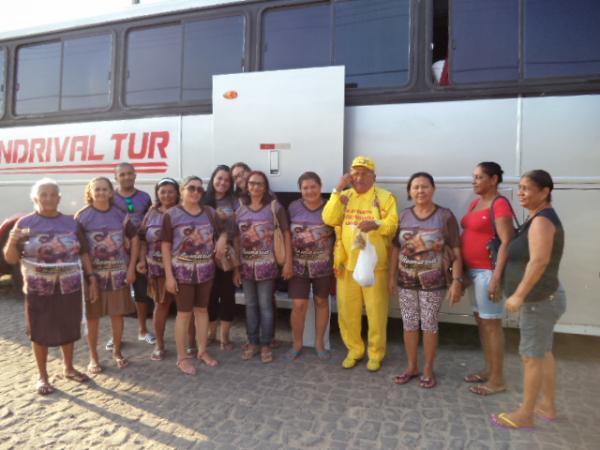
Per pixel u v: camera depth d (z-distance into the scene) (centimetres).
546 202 283
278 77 452
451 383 368
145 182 512
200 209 393
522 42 396
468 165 405
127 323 539
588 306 384
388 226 358
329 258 406
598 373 384
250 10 475
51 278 346
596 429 297
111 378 383
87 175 541
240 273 424
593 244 379
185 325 392
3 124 589
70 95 556
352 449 279
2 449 281
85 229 378
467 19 408
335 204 373
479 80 404
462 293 347
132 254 405
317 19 454
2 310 591
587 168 378
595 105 377
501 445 281
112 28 535
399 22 428
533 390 293
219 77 471
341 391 355
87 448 282
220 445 284
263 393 354
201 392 356
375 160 430
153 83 515
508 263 295
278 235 394
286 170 450
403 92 423
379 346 386
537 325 285
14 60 585
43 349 355
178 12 504
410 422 309
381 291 379
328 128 436
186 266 383
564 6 388
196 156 493
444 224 350
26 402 341
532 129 390
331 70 434
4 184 588
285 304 469
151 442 288
